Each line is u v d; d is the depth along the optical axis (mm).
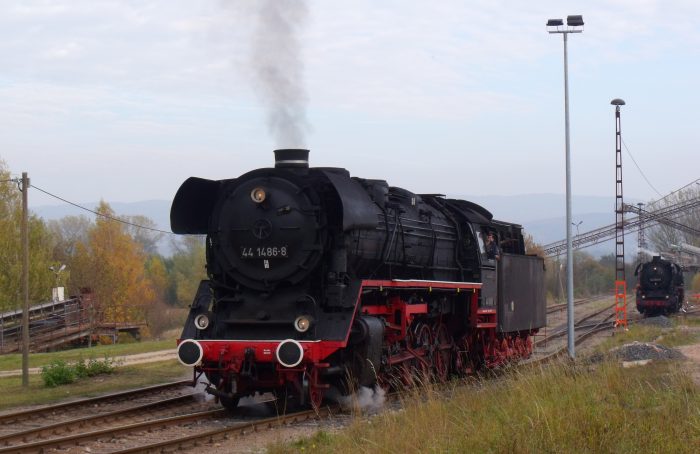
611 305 58969
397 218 17172
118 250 66938
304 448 10844
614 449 9492
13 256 48125
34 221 50312
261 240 15047
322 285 14883
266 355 14133
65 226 97188
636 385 13992
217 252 15609
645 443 9531
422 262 18578
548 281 88812
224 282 15625
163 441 11867
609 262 118000
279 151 15477
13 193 50125
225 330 15109
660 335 30719
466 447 9773
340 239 14930
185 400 16266
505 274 22969
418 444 10180
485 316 21656
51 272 50406
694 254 74750
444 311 19484
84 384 20078
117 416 14070
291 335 14695
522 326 24469
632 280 101375
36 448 10938
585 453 9336
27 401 17109
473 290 20359
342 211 14352
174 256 101438
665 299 47688
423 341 18375
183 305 98000
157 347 36656
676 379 14109
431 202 20891
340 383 15062
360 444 10766
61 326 50812
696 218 88000
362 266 15805
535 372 14625
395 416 12203
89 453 11062
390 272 16641
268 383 14570
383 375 16234
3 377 24906
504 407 11891
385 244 16500
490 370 20984
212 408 15336
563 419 10312
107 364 22203
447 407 12812
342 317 14594
